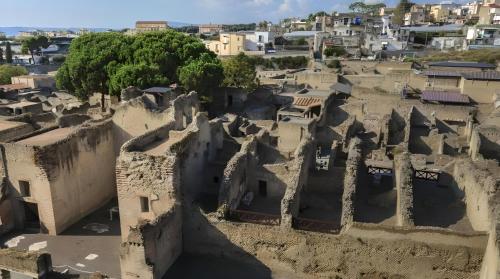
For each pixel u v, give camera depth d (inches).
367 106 2647.6
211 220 1270.9
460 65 3348.9
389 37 5541.3
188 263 1275.8
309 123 2034.9
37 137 1611.7
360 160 1643.7
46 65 5334.6
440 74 3026.6
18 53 6692.9
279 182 1530.5
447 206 1444.4
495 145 1931.6
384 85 3248.0
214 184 1567.4
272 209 1478.8
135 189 1318.9
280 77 3895.2
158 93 2293.3
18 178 1485.0
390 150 2037.4
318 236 1167.6
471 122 2220.7
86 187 1636.3
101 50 2856.8
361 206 1466.5
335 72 3629.4
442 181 1615.4
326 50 4896.7
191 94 1909.4
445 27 6131.9
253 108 2955.2
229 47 5689.0
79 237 1488.7
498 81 2667.3
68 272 1242.0
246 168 1542.8
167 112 1733.5
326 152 2171.5
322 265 1191.6
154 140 1508.4
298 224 1254.3
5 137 1733.5
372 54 4955.7
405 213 1187.3
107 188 1772.9
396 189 1505.9
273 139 2074.3
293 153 1711.4
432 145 2170.3
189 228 1304.1
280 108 2854.3
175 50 2947.8
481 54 4202.8
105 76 2775.6
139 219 1347.2
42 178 1444.4
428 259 1107.9
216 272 1233.4
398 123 2566.4
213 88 2938.0
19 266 1083.9
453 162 1610.5
